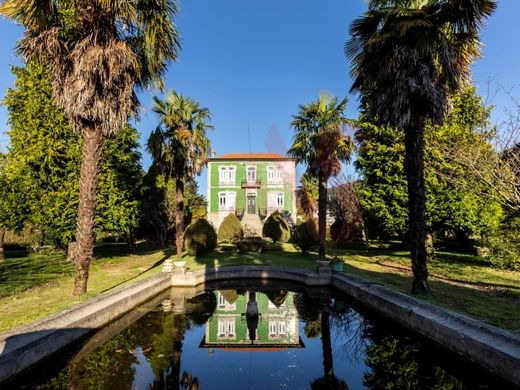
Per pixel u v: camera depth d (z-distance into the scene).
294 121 17.75
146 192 28.55
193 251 19.31
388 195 18.62
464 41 8.10
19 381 4.66
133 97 9.13
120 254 21.94
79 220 8.10
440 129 16.03
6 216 15.37
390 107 8.38
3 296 8.16
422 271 8.04
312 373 5.57
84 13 7.39
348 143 16.89
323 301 11.23
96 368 5.48
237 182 37.00
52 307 6.85
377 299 8.61
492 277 10.78
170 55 9.15
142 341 6.95
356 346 6.93
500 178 8.75
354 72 9.12
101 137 8.32
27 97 15.30
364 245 26.38
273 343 7.12
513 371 4.20
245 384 5.07
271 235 29.33
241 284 14.37
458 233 20.81
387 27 8.16
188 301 11.19
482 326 5.14
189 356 6.24
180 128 17.48
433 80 8.09
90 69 7.30
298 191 33.56
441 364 5.70
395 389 4.90
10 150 15.62
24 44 7.59
